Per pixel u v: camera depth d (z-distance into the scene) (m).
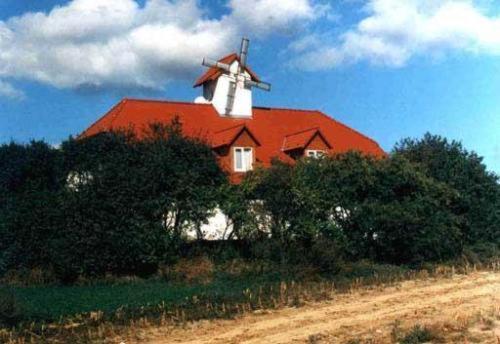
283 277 29.84
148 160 32.03
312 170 35.12
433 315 22.11
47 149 33.31
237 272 30.98
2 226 30.98
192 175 32.59
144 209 31.19
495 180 40.81
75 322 21.19
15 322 20.73
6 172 33.00
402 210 34.69
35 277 29.59
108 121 45.06
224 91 50.94
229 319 21.83
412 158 40.62
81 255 29.53
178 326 20.72
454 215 38.03
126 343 18.61
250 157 44.41
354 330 19.97
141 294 26.02
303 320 21.56
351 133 52.97
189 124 47.25
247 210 33.78
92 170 31.09
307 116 53.12
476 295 26.17
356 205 35.09
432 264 34.91
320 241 32.16
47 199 30.84
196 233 33.50
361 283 28.98
